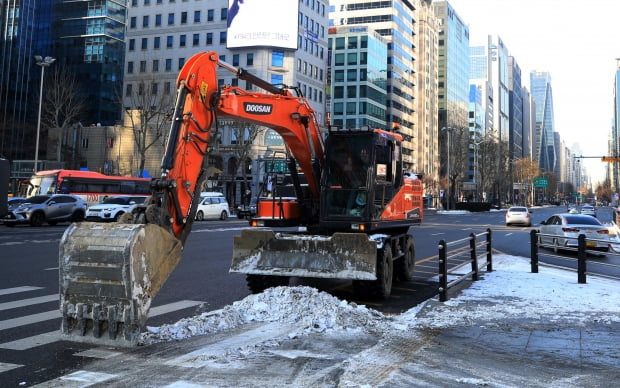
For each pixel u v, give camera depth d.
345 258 8.02
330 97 77.38
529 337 6.18
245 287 9.95
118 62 86.25
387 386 4.39
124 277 4.93
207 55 6.84
